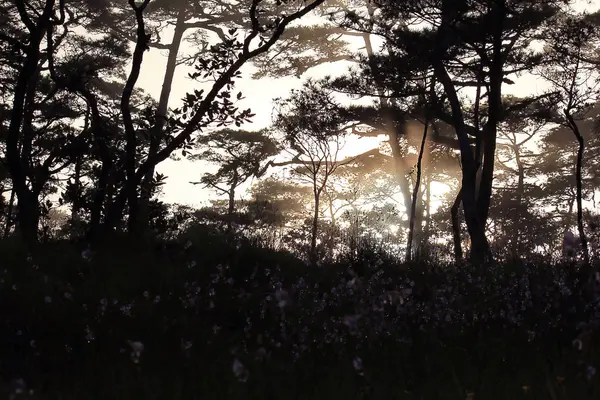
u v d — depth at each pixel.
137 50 11.77
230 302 7.47
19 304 6.82
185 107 11.45
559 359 5.05
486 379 4.51
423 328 6.14
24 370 5.15
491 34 22.05
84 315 6.54
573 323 6.02
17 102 12.38
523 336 5.84
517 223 40.97
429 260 12.66
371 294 7.24
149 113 11.73
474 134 25.48
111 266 9.04
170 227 11.81
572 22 24.62
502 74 23.31
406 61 24.16
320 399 4.21
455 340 5.84
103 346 5.69
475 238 21.55
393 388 4.42
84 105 29.36
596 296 6.46
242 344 5.96
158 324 6.40
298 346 5.73
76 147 13.86
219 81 11.38
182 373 4.80
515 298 7.16
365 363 5.11
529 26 23.83
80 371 5.08
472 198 22.06
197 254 10.12
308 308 7.22
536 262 10.08
